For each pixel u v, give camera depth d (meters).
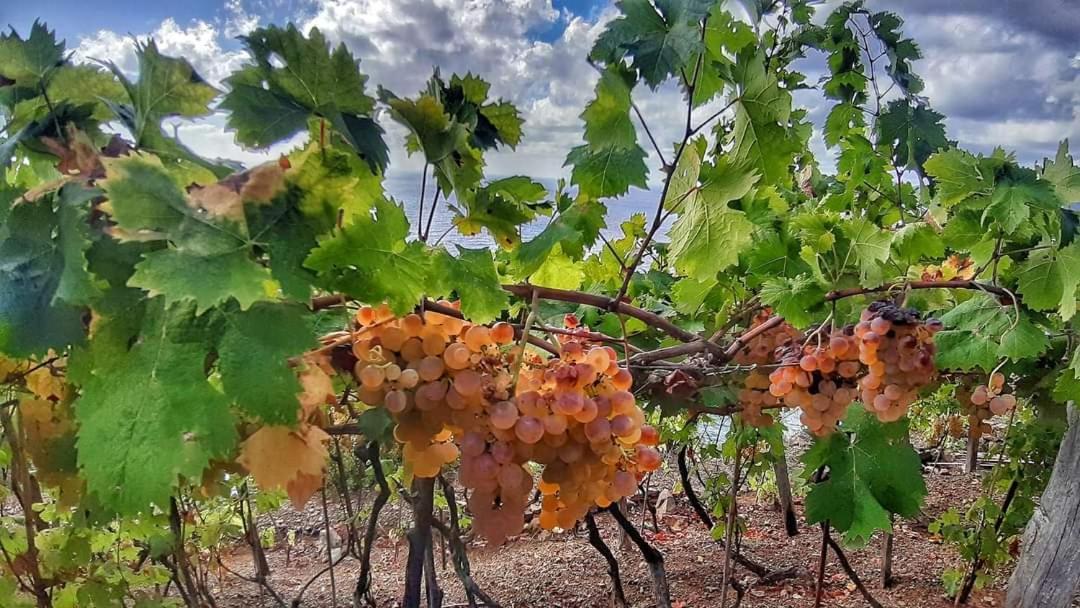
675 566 4.98
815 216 2.12
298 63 1.02
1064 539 3.51
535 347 1.37
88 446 0.86
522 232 1.62
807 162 4.32
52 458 1.22
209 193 0.90
